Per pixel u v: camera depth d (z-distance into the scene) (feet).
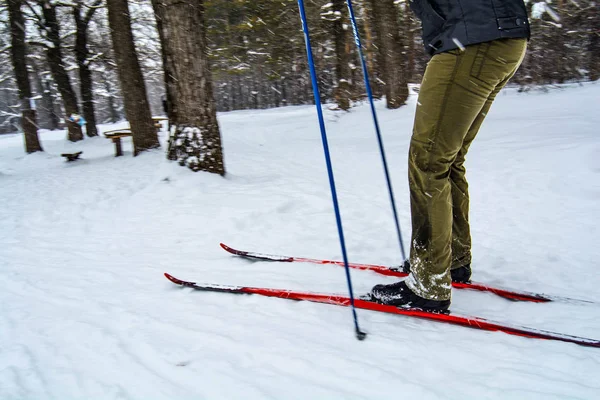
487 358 5.35
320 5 48.39
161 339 6.10
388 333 6.03
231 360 5.45
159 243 11.72
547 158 18.37
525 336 5.83
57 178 25.66
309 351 5.60
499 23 5.39
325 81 89.86
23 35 40.45
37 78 87.61
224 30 58.90
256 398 4.66
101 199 17.79
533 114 29.53
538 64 51.60
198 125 18.15
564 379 4.86
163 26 17.92
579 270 9.04
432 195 5.97
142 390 4.92
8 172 32.94
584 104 30.58
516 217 13.32
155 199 16.22
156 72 66.33
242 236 11.90
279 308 7.03
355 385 4.85
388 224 12.76
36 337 6.38
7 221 15.64
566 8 43.19
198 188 16.76
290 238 11.57
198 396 4.75
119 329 6.53
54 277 9.32
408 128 32.91
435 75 5.79
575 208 13.71
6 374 5.34
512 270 9.10
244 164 25.02
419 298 6.27
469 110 5.73
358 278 8.34
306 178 19.81
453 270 7.63
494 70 5.58
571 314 6.67
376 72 58.08
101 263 10.20
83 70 50.83
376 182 18.88
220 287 7.84
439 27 5.76
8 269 10.09
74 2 46.37
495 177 17.51
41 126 110.63
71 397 4.86
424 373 5.05
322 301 7.12
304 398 4.65
